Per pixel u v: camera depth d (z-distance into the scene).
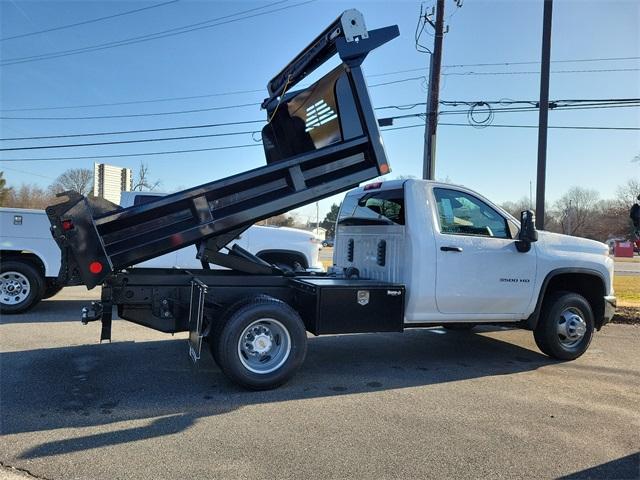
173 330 5.31
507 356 6.83
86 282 4.59
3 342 6.68
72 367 5.62
